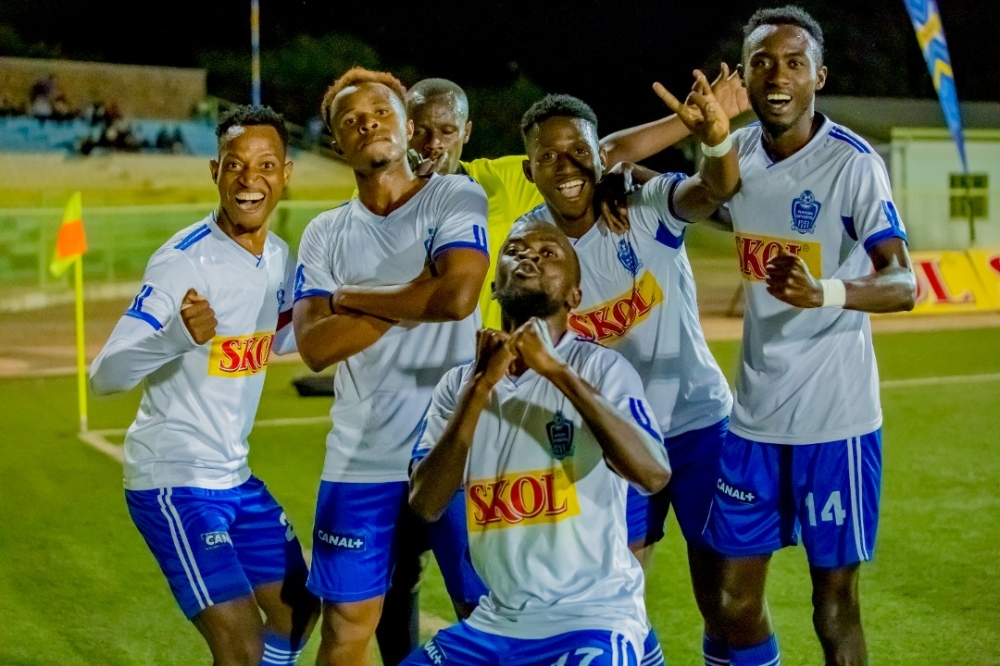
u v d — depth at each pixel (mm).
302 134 24641
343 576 3949
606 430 2984
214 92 26109
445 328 3961
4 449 8633
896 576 5730
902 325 14164
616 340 4242
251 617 3859
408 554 4281
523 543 3150
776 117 3775
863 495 3916
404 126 3891
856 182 3752
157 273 3863
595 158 4016
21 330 14477
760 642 4098
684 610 5398
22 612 5504
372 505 3957
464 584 3973
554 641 3035
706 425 4305
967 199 19203
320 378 10570
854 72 24672
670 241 4156
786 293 3357
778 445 3947
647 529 4367
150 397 3982
